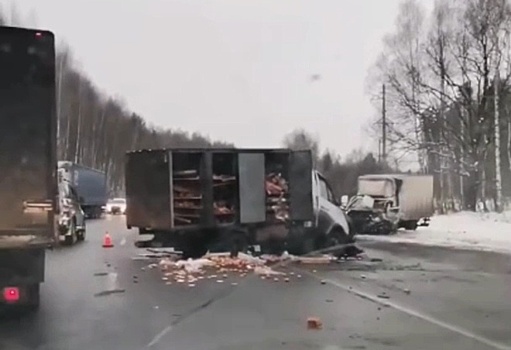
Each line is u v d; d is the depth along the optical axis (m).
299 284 14.98
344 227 21.83
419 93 47.84
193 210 19.23
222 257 19.39
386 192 35.09
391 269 18.27
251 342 9.03
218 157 19.70
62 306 11.83
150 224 19.50
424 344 8.97
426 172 48.59
